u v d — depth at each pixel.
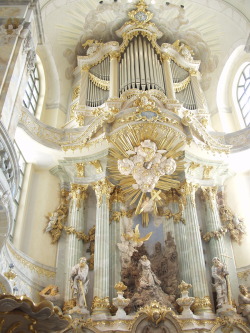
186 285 11.74
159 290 12.19
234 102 17.05
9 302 6.48
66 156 14.28
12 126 10.06
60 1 15.60
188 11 17.08
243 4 15.33
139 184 13.29
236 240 13.59
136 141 13.38
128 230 13.53
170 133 13.25
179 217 13.79
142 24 17.33
